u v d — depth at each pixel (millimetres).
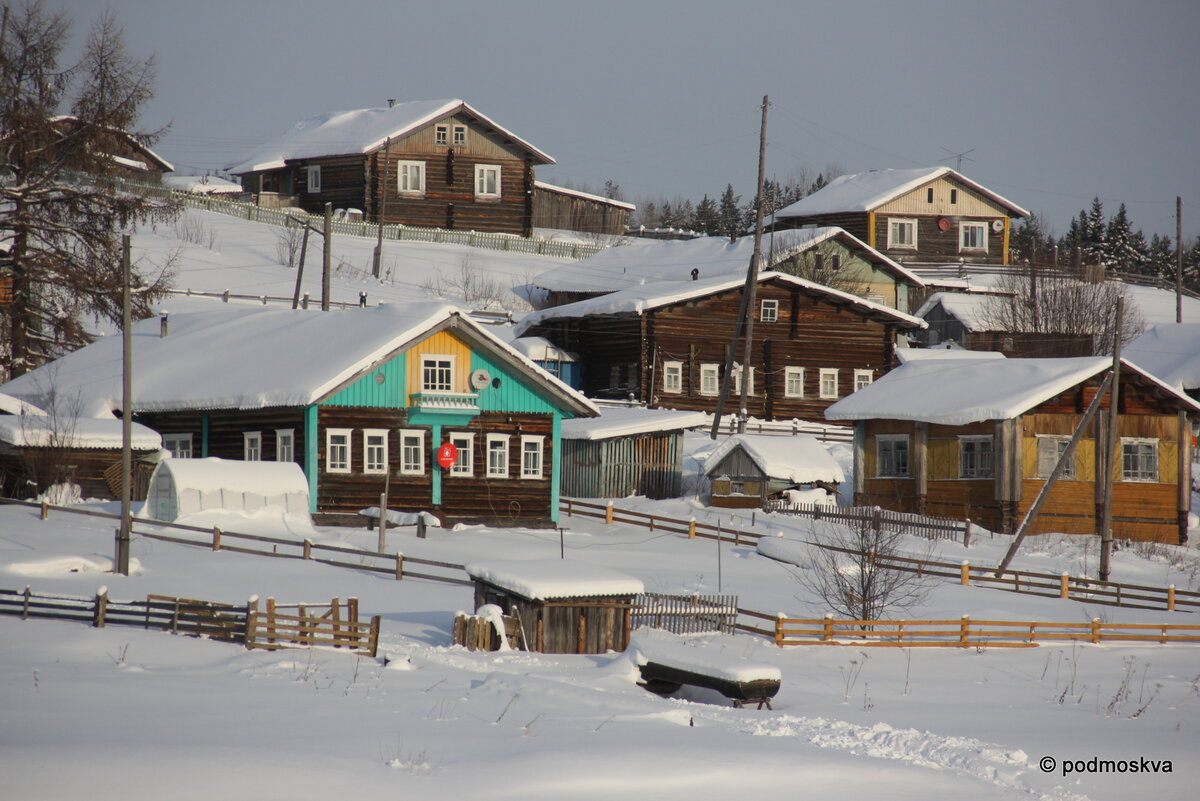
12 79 199125
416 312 167500
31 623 92812
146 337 198500
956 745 66938
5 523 136875
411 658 88438
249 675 78875
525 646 95250
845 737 67562
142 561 122625
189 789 51688
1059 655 109188
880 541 133250
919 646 109750
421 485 165250
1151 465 189500
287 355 169125
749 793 55031
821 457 194375
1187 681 98875
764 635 109125
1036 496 185375
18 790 50344
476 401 168750
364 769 55875
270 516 146125
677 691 87688
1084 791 59719
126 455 116875
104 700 69312
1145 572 167125
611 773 56281
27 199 199125
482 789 53844
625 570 139125
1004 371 195500
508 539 155250
